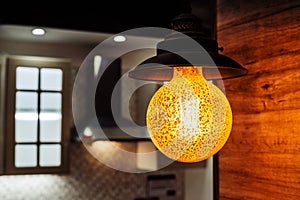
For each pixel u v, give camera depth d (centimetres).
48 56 342
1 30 299
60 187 344
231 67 111
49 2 266
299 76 126
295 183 127
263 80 141
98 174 359
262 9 142
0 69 326
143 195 375
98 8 276
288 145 130
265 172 139
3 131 322
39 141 332
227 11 160
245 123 150
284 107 132
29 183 334
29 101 331
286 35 131
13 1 259
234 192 155
